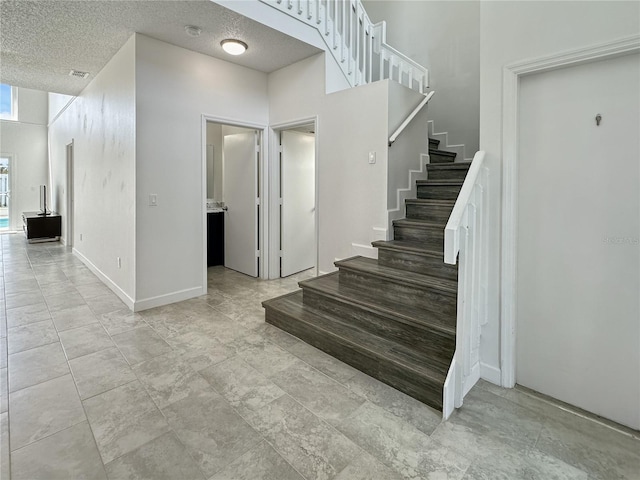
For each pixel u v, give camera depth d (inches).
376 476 57.8
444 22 178.1
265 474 57.8
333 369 91.5
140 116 126.0
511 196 81.3
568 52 71.7
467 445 65.0
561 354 79.0
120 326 117.6
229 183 197.5
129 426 68.9
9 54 142.1
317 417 72.4
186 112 139.3
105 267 167.3
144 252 131.7
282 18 123.7
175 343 105.5
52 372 88.4
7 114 331.0
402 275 103.4
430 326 84.7
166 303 139.8
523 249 82.8
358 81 160.9
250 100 161.6
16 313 128.4
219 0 104.8
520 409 76.2
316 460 60.9
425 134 148.7
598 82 71.0
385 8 201.0
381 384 84.7
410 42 191.5
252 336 111.0
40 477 56.3
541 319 81.4
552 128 77.2
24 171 331.0
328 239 147.3
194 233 146.7
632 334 70.1
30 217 277.3
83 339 107.5
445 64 178.9
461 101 174.1
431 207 128.6
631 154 68.5
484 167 83.3
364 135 131.2
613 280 71.7
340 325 103.8
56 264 207.2
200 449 63.1
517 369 85.5
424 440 66.1
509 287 82.8
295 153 185.6
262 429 68.6
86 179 196.2
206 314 129.6
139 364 92.9
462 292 72.9
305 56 146.6
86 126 192.2
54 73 167.2
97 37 126.4
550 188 78.3
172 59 133.5
